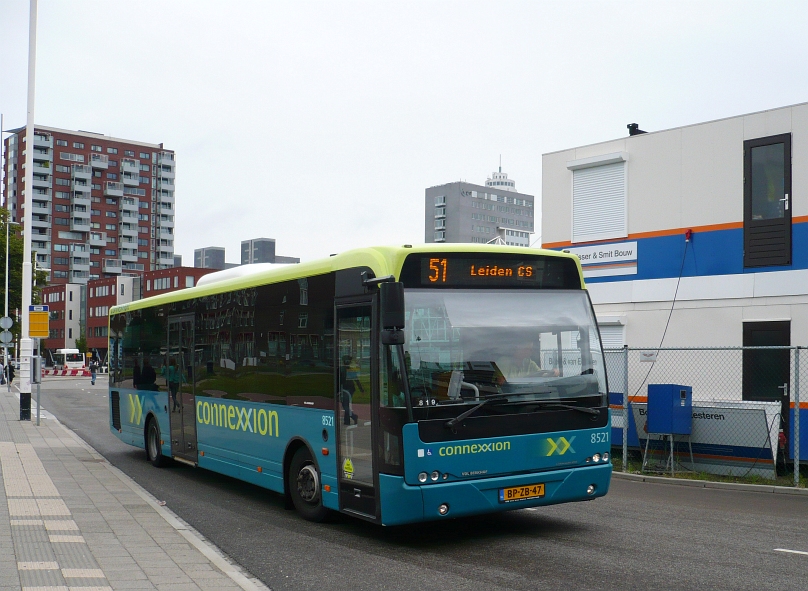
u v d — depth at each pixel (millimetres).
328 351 9172
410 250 8164
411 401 7797
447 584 6844
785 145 14805
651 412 14203
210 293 12766
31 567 7184
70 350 105438
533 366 8453
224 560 7680
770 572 7055
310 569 7496
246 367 11359
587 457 8617
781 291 14664
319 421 9312
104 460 15680
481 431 8039
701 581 6762
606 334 17250
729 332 15344
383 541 8656
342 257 9008
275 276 10609
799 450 13461
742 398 14977
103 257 143375
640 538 8602
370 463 8242
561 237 18422
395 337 7566
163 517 9828
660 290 16453
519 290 8641
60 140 140000
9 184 141500
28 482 12516
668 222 16438
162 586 6691
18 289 59750
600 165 17734
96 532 8883
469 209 161000
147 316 15812
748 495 11969
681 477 13617
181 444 13914
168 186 151750
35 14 25250
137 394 16297
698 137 16094
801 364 14125
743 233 15281
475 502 7949
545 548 8156
